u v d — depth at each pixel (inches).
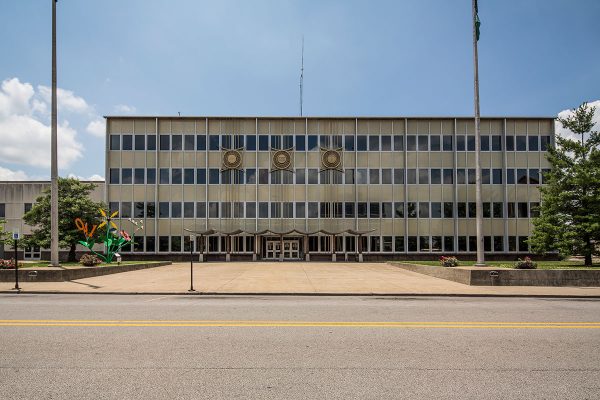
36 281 746.8
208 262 1589.6
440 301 537.0
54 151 801.6
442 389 205.8
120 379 217.3
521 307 479.8
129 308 455.5
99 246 1615.4
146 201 1675.7
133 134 1694.1
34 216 1299.2
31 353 265.3
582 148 1087.6
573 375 228.4
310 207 1692.9
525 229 1658.5
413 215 1683.1
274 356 261.0
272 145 1716.3
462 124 1708.9
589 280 695.7
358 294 600.7
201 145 1705.2
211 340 301.4
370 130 1717.5
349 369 236.1
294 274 967.6
